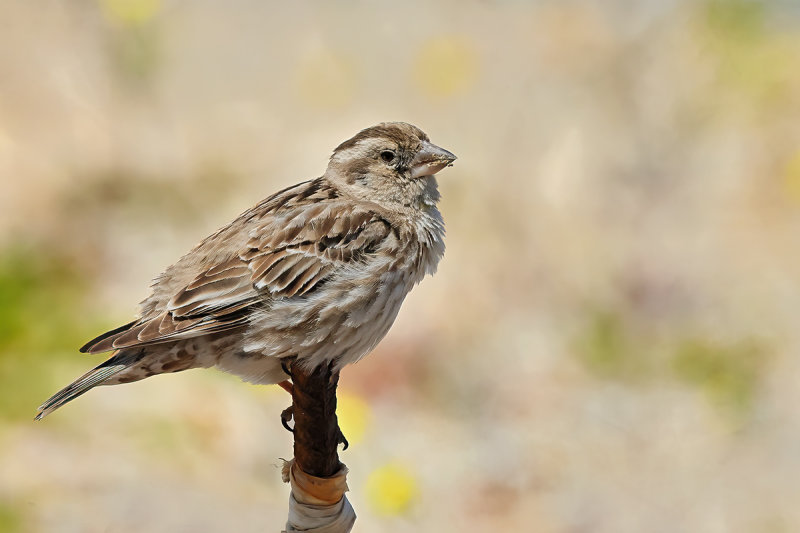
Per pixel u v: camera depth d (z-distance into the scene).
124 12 18.14
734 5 18.89
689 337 14.87
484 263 15.85
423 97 18.95
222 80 20.03
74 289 14.50
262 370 8.03
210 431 12.29
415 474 12.40
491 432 13.41
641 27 19.14
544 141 17.86
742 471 12.75
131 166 17.42
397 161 8.59
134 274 15.40
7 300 13.59
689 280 15.80
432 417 13.59
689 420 13.68
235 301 7.75
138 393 12.62
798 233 16.73
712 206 17.36
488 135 17.86
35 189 16.53
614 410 13.84
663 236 16.69
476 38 20.36
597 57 19.02
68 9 19.23
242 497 11.48
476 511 12.20
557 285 15.70
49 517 10.76
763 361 14.49
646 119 18.25
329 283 7.90
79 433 11.94
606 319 15.05
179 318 7.63
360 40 20.91
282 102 19.55
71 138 17.69
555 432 13.43
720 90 18.67
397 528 11.76
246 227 8.13
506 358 14.52
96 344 7.40
